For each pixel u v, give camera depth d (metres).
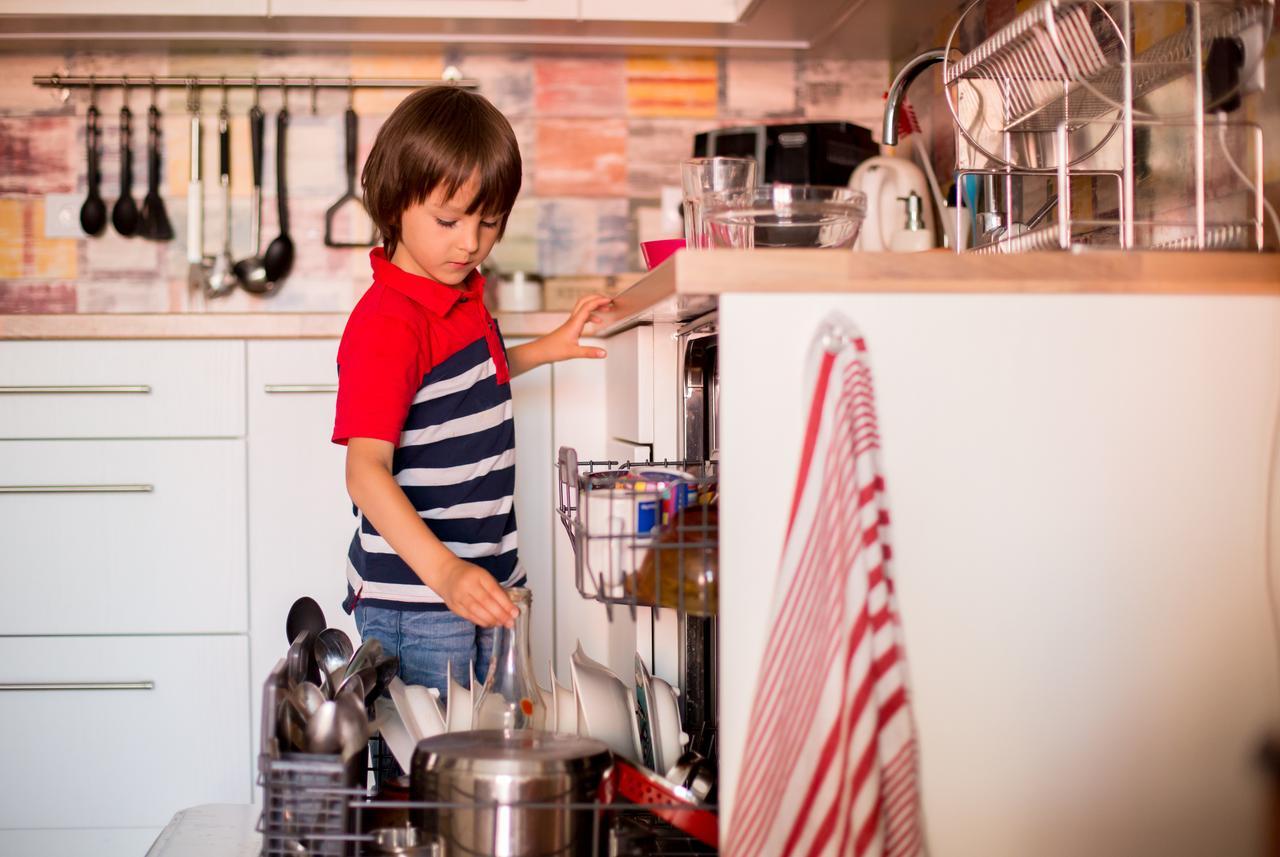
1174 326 0.95
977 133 1.41
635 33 2.32
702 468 1.38
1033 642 0.94
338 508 1.97
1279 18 1.15
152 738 1.95
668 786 1.06
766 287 0.91
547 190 2.51
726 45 2.39
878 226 1.81
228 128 2.45
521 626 1.15
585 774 0.99
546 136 2.51
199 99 2.45
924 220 1.86
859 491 0.89
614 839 1.04
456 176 1.31
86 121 2.44
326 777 0.99
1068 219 1.11
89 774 1.94
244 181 2.47
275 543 1.97
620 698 1.18
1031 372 0.94
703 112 2.53
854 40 2.35
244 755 1.96
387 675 1.27
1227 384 0.96
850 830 0.85
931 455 0.93
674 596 1.03
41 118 2.43
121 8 2.14
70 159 2.44
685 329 1.45
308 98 2.46
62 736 1.93
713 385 1.46
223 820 1.49
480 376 1.45
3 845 1.93
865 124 2.53
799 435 0.91
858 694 0.86
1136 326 0.95
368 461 1.24
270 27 2.26
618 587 1.04
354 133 2.45
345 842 1.02
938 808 0.93
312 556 1.97
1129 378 0.95
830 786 0.86
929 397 0.93
